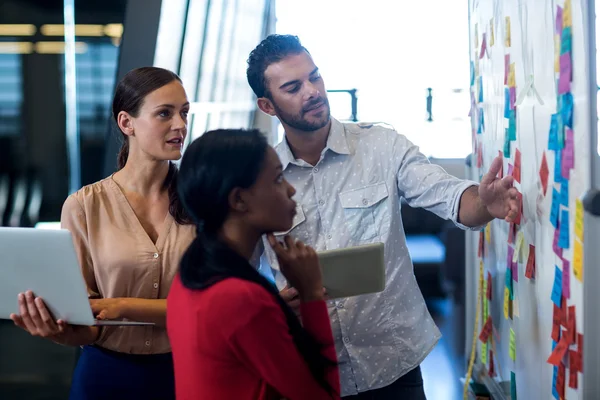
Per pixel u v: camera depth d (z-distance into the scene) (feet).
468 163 11.55
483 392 10.69
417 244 25.16
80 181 18.12
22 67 20.07
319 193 7.55
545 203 6.50
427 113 31.30
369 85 31.71
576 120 5.47
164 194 7.40
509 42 7.84
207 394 4.79
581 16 5.28
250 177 4.84
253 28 25.41
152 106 7.06
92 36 17.30
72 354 14.97
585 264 5.38
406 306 7.57
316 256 5.11
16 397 13.39
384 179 7.52
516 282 7.94
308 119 7.14
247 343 4.60
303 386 4.75
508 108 7.93
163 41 14.17
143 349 7.10
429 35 31.35
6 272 6.40
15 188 20.51
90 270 7.34
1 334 15.87
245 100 26.35
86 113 17.76
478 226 6.78
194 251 4.94
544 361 6.85
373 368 7.46
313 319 5.05
